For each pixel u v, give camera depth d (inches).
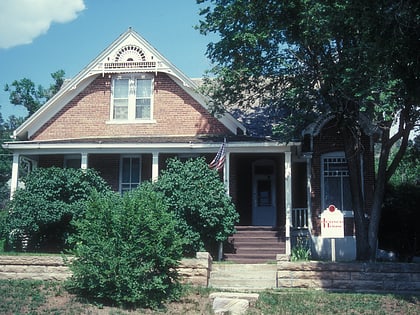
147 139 810.2
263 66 658.8
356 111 655.8
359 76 535.2
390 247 862.5
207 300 479.5
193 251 683.4
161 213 478.0
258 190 895.1
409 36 466.0
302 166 883.4
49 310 424.2
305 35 589.0
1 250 715.4
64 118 865.5
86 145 780.0
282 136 671.8
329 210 579.5
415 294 516.4
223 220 693.3
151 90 860.0
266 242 766.5
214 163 725.9
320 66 625.0
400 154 669.9
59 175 719.1
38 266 539.2
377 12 455.2
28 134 868.6
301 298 489.4
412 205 857.5
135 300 442.3
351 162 674.8
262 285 559.5
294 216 806.5
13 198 721.0
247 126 842.2
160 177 738.8
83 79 863.1
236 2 623.8
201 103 843.4
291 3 596.1
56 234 715.4
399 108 581.0
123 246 448.8
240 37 620.7
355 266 531.5
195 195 682.2
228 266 596.1
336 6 510.0
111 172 871.1
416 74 488.7
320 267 536.7
